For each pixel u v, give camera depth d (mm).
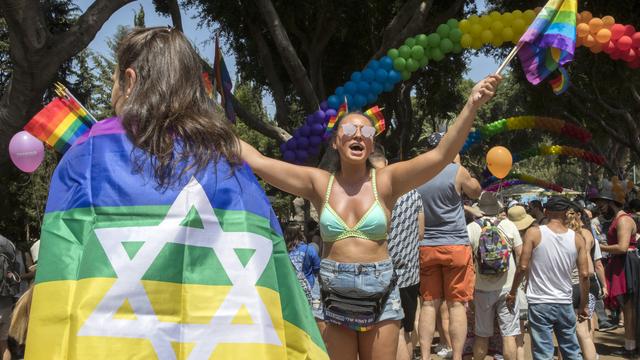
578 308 7066
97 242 1723
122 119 1896
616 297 8516
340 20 15570
